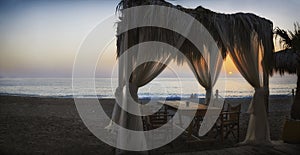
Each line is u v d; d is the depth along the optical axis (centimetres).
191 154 464
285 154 468
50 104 1235
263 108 525
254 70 521
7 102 1271
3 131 662
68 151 493
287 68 650
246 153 471
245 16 521
